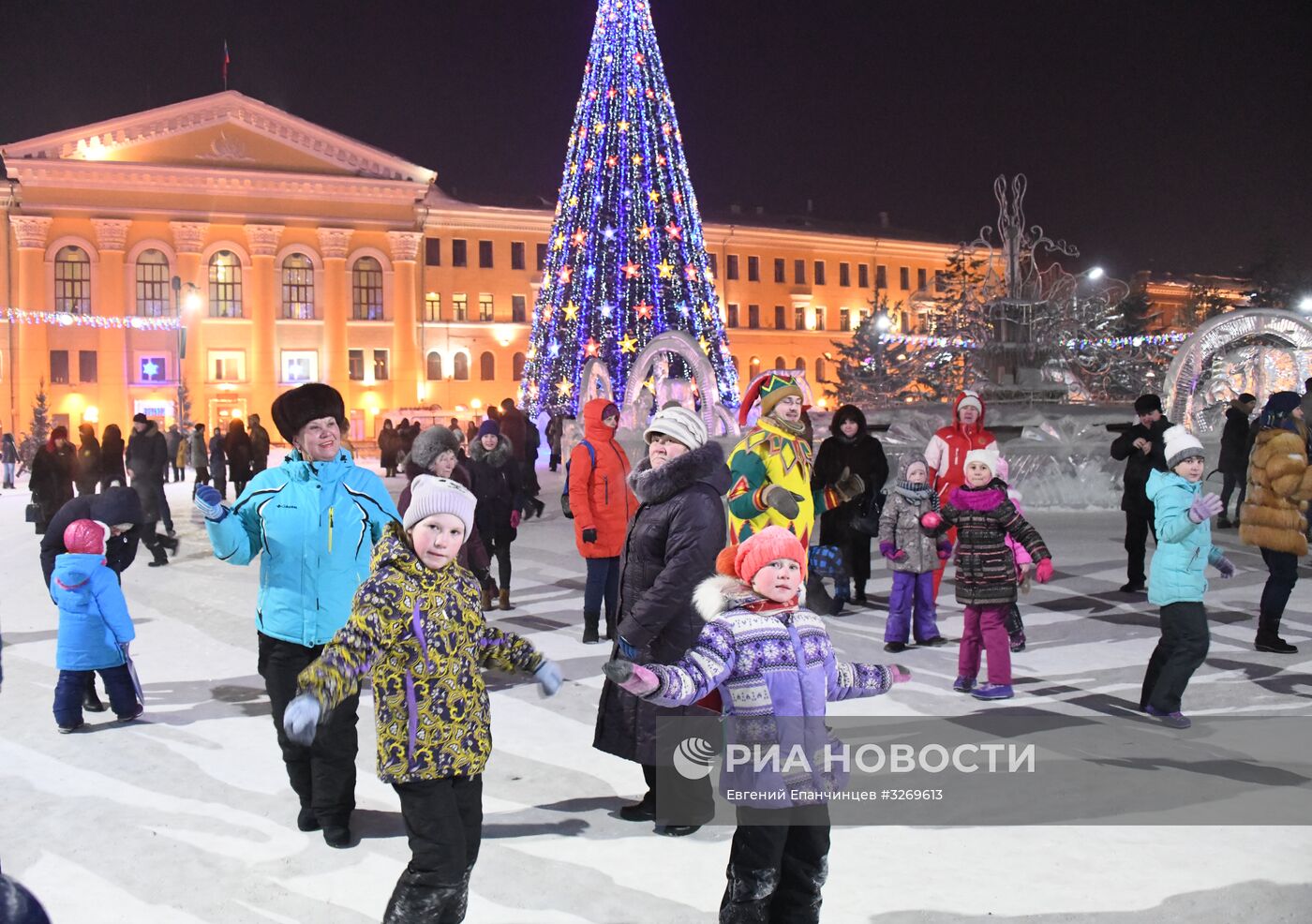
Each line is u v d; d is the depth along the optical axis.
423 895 3.38
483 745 3.52
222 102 59.16
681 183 41.88
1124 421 17.61
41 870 4.11
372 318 62.69
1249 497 7.71
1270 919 3.53
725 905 3.23
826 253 76.06
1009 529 6.39
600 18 38.50
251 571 12.52
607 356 43.84
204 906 3.79
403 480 28.02
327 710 3.38
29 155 56.59
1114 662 7.35
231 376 59.78
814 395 75.25
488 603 9.87
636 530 4.56
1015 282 22.66
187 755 5.57
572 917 3.65
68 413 56.66
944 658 7.60
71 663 6.02
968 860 4.05
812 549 6.34
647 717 4.43
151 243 58.50
